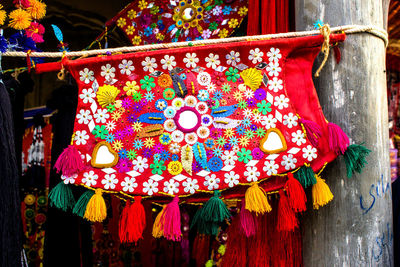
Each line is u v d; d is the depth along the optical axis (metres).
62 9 3.47
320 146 1.54
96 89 1.56
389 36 3.26
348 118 1.63
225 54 1.58
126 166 1.52
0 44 1.53
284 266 1.71
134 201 1.52
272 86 1.57
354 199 1.60
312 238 1.66
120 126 1.55
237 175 1.51
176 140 1.54
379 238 1.61
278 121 1.55
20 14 1.62
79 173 1.50
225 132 1.55
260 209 1.48
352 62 1.65
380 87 1.68
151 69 1.58
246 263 1.78
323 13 1.69
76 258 2.17
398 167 3.09
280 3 1.92
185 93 1.57
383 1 1.90
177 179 1.51
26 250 2.48
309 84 1.57
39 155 2.48
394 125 3.36
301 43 1.55
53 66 1.54
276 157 1.52
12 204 1.49
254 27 1.97
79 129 1.54
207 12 2.09
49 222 2.19
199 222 1.55
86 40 3.73
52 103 2.26
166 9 2.15
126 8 2.20
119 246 2.75
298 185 1.49
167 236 1.47
